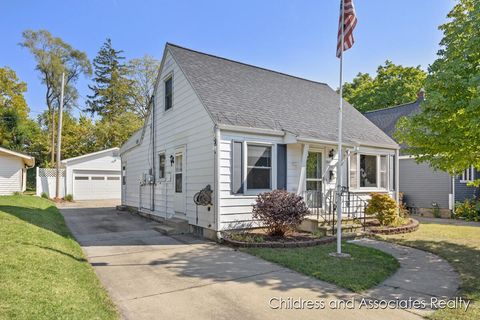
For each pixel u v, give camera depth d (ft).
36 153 101.76
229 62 39.24
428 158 24.91
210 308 12.84
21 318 9.62
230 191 27.07
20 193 66.85
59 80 114.01
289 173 30.50
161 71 38.93
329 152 33.55
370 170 37.68
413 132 24.29
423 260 20.94
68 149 97.19
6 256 15.53
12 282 12.37
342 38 22.12
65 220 39.88
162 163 39.27
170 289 15.07
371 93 90.22
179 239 27.71
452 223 39.70
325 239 25.50
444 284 16.03
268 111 31.81
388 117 63.46
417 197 52.06
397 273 18.02
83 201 73.31
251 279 16.61
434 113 23.17
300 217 25.67
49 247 19.42
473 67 21.59
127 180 52.70
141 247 24.45
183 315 12.14
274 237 26.11
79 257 19.99
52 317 10.07
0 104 101.09
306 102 38.91
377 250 23.21
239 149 27.68
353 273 17.35
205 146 28.48
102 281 16.17
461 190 46.93
